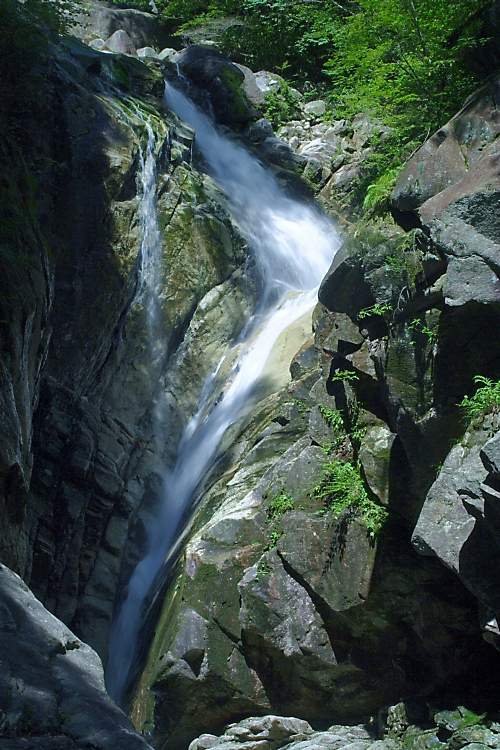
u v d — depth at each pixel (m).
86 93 13.74
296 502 9.42
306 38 21.86
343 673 9.00
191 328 14.31
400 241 8.01
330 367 9.54
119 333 13.42
